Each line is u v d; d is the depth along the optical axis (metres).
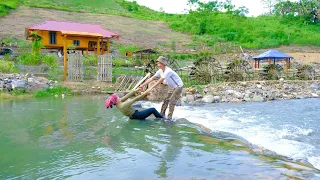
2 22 49.28
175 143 5.05
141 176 3.50
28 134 5.69
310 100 14.10
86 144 4.96
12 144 4.96
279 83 18.12
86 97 13.91
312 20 69.81
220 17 67.75
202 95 14.22
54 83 16.52
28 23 50.56
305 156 4.66
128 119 7.45
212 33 59.72
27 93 14.66
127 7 80.94
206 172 3.64
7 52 27.34
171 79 7.50
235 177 3.49
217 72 19.59
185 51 44.12
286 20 69.38
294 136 6.14
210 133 5.91
